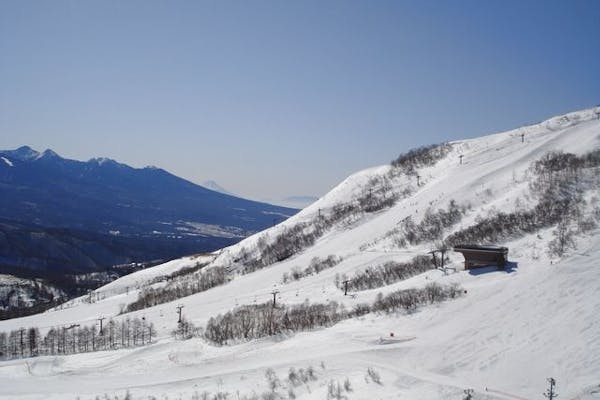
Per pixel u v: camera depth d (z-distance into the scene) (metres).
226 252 153.50
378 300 51.94
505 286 41.72
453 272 57.41
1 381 43.34
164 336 64.44
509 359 30.25
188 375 38.91
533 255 54.19
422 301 46.09
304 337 43.69
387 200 129.38
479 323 36.25
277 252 127.31
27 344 71.38
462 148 149.25
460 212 90.38
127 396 34.62
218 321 60.56
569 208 68.19
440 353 33.28
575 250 49.06
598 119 125.56
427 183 130.25
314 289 75.12
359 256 88.31
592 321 31.22
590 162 86.25
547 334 31.61
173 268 177.88
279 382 33.38
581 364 27.44
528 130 141.38
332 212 142.50
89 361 49.88
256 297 79.12
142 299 112.44
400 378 30.42
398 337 38.22
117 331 72.00
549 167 91.25
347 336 41.09
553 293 36.69
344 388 30.31
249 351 43.09
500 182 97.19
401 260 75.88
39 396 36.97
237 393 32.56
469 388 27.56
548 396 25.48
